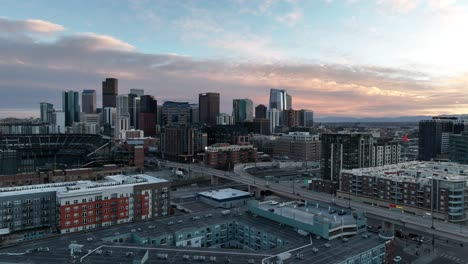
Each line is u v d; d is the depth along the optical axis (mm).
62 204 153250
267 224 137625
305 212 142875
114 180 187250
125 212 169375
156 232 130250
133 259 99875
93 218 161000
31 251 109188
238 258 103375
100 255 106188
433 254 146875
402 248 154000
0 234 145250
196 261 101438
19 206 155125
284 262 100812
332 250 109938
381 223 179750
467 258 142625
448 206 178375
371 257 111125
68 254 107188
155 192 179125
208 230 137375
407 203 197875
